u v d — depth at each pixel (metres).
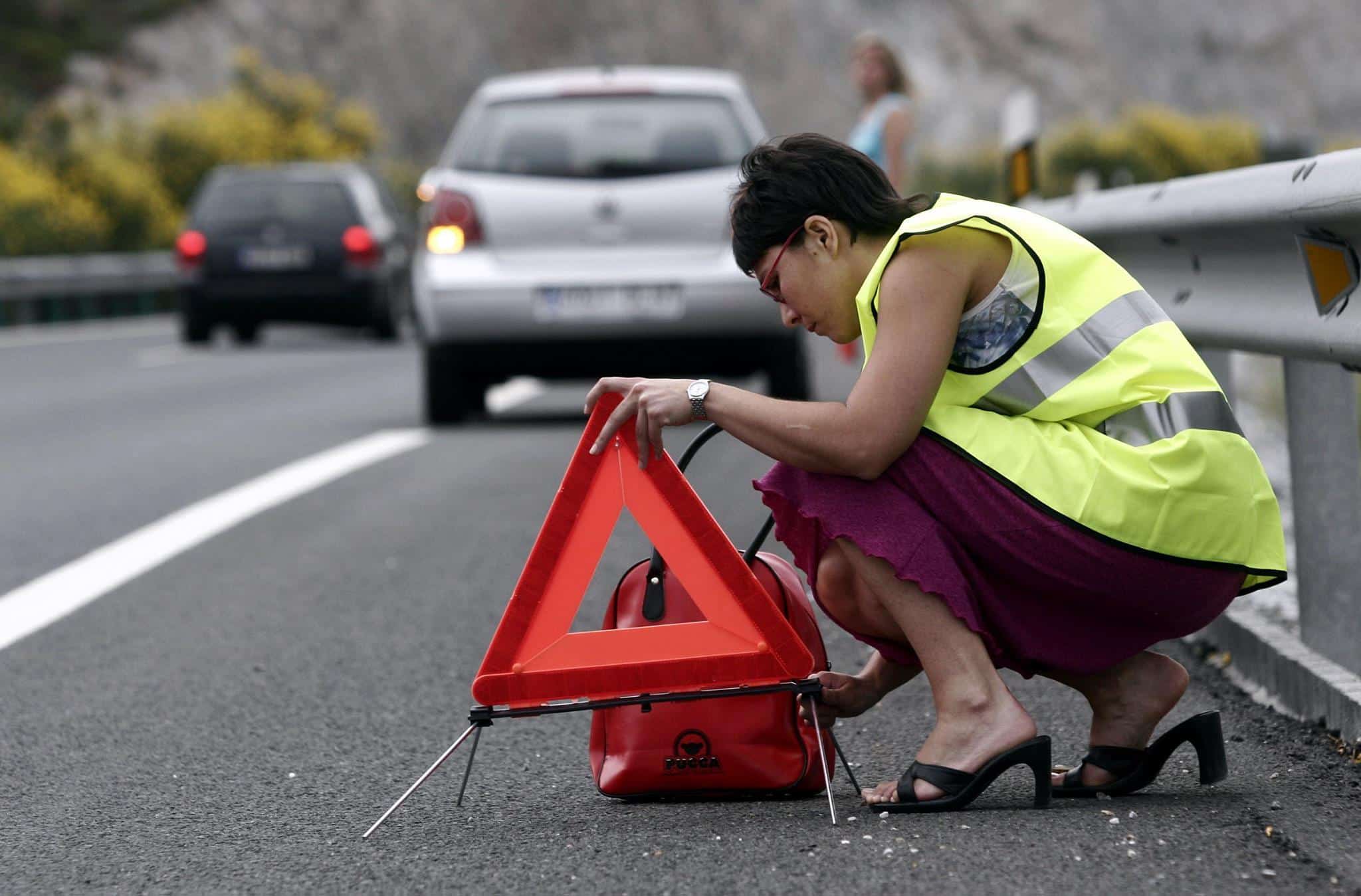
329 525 19.75
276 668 13.38
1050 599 9.14
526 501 20.98
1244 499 9.01
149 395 37.22
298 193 57.19
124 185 97.31
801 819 9.05
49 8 133.88
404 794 9.84
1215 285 12.70
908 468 9.01
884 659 9.66
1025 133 27.09
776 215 9.19
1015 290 9.00
